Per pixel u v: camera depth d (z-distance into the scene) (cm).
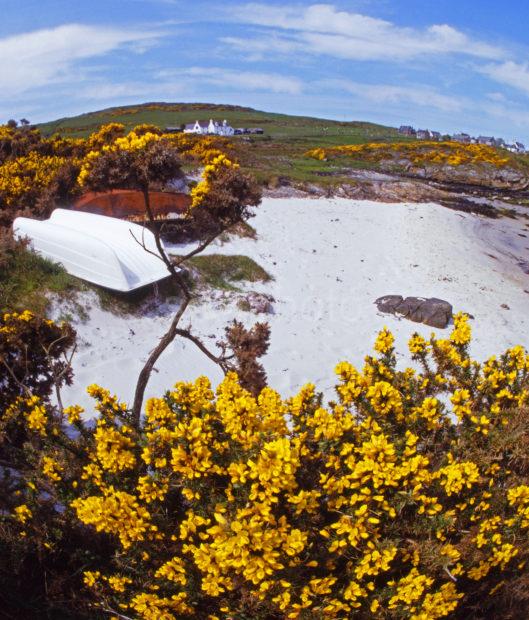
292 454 300
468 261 2189
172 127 8656
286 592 305
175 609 332
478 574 351
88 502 322
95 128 8662
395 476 321
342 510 339
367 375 500
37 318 645
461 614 380
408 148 5862
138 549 342
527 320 1667
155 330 1228
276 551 298
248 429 336
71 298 1189
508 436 403
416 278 1905
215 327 1288
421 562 337
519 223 3244
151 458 343
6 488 438
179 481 337
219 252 1714
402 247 2239
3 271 1182
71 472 399
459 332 531
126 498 322
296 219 2400
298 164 4619
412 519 350
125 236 1370
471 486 365
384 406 414
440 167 5094
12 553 378
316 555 326
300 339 1298
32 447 417
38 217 1672
